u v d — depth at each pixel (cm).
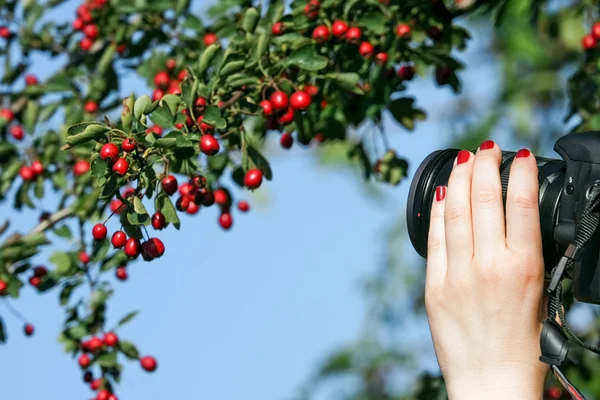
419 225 321
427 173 324
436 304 281
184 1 517
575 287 292
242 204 491
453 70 489
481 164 282
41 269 506
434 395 482
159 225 364
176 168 376
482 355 273
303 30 444
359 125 500
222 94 404
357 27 443
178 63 499
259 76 418
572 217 293
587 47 508
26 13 580
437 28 468
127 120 356
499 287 273
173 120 378
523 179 277
